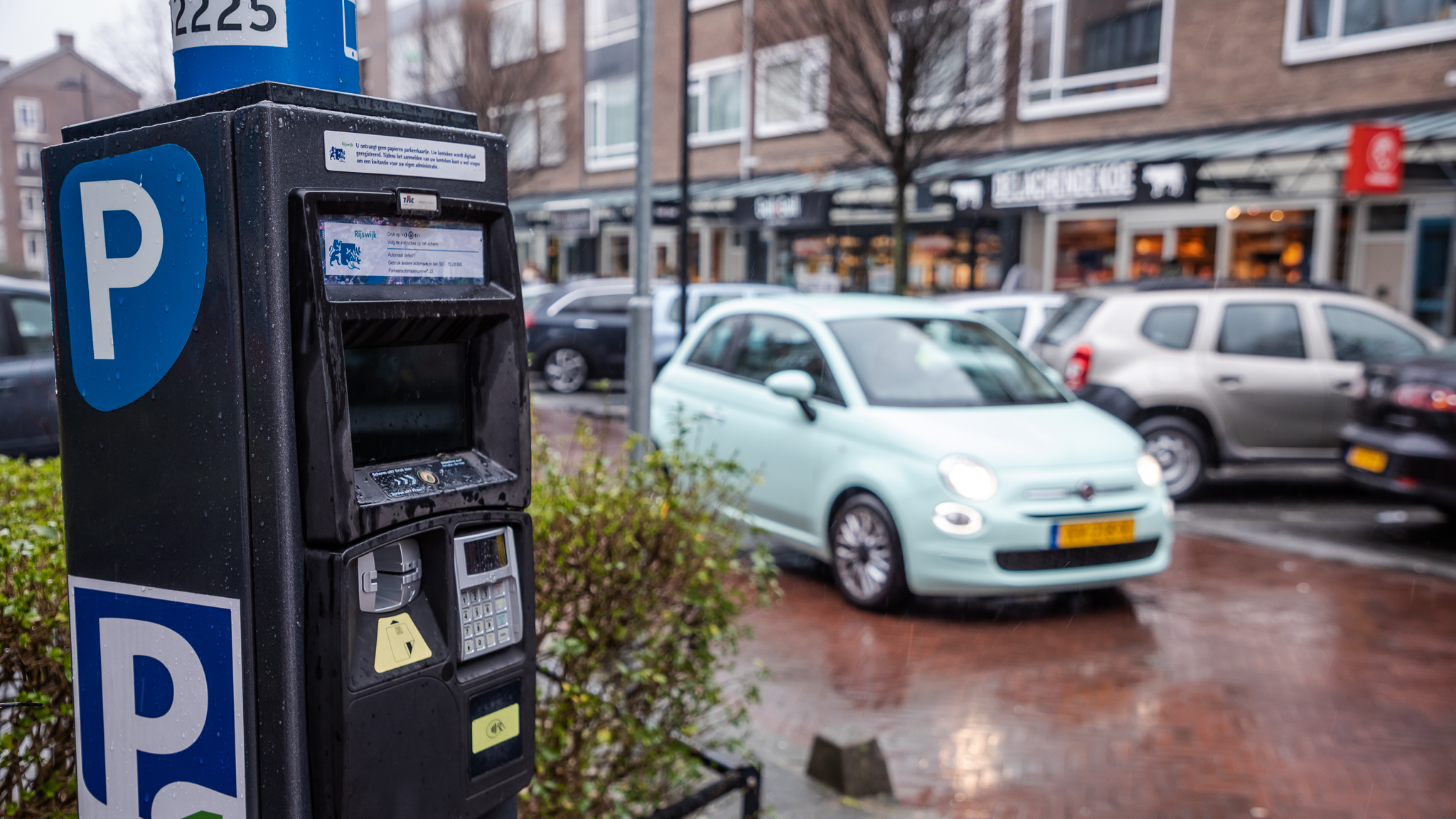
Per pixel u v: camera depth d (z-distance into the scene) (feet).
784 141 75.20
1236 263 51.88
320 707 5.35
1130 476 18.19
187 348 5.41
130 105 28.14
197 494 5.49
